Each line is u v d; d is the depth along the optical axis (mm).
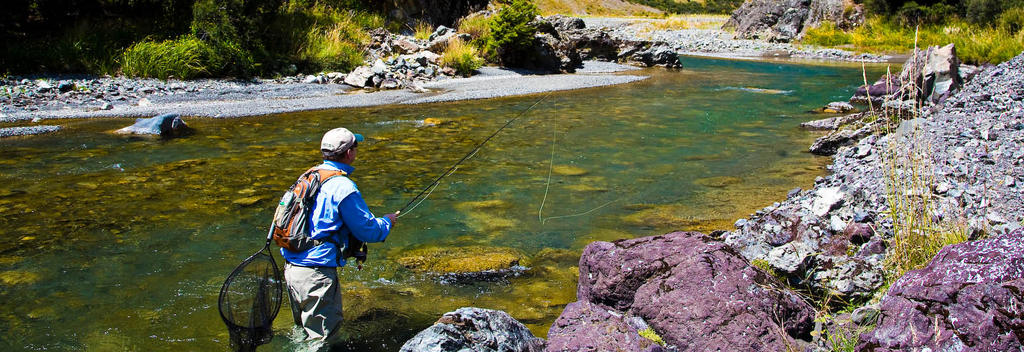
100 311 4199
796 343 3494
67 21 16094
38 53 14273
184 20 17172
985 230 4496
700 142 10211
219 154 8750
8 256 5109
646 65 24062
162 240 5508
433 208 6613
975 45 20328
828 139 9438
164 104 12562
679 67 23859
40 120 10727
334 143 3609
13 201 6516
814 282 4250
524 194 7176
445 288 4695
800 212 5527
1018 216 4938
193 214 6223
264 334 3666
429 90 15930
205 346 3773
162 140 9570
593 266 4234
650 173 8195
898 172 6250
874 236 4711
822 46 32812
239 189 7098
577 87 17203
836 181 7117
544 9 121312
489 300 4516
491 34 21234
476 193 7188
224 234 5684
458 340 3299
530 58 21375
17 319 4070
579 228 6086
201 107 12445
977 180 5910
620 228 6098
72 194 6789
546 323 4180
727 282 3666
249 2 16672
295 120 11523
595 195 7180
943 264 3182
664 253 4008
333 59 17766
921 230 4457
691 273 3764
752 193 7301
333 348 3738
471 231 5938
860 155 8172
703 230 6000
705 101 14883
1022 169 6094
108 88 13297
